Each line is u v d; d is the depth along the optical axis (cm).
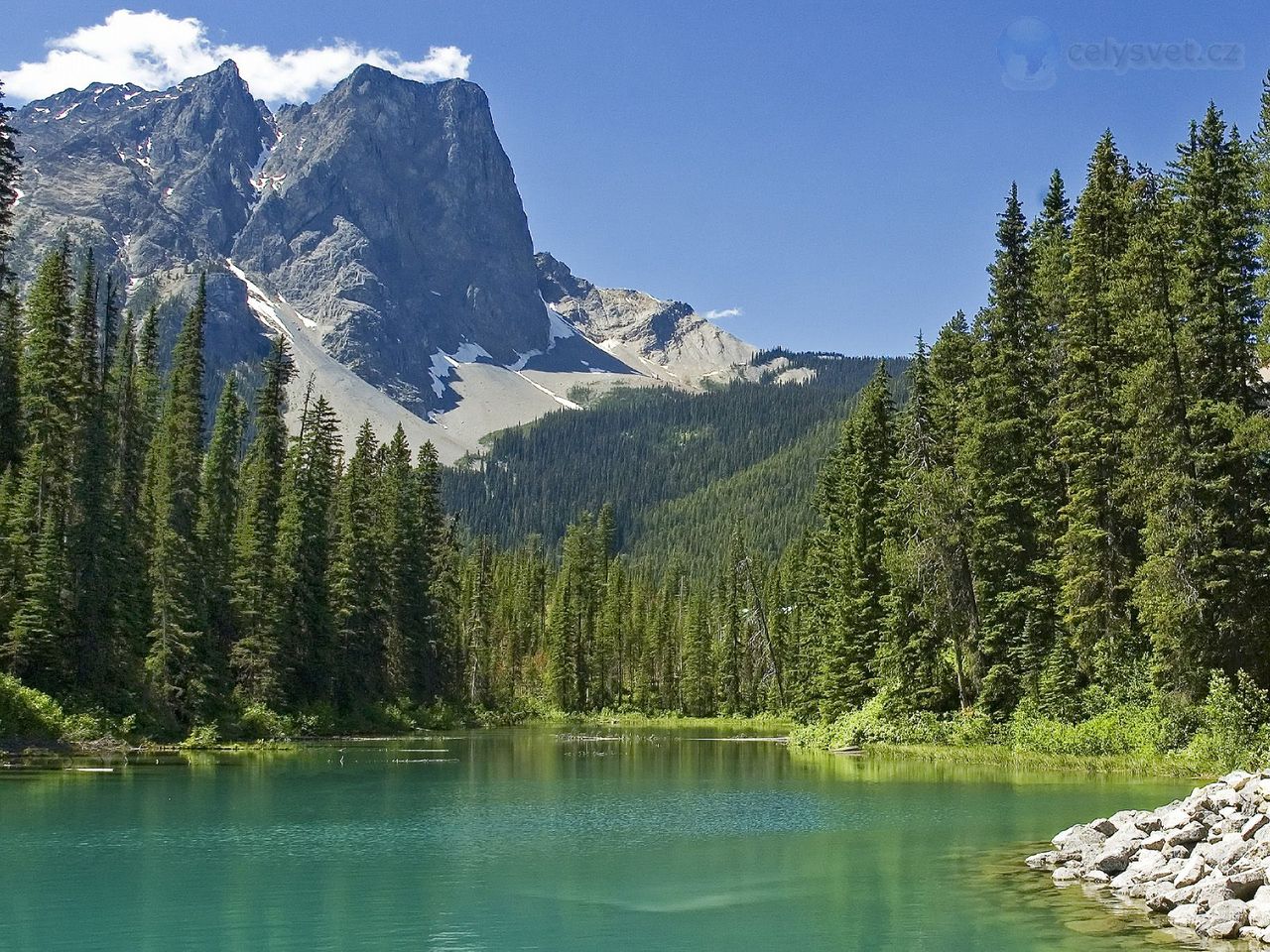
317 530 7688
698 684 13262
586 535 15512
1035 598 5056
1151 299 4225
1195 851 1936
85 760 4644
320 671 7675
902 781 3953
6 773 4075
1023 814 3003
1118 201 4775
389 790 3797
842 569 6600
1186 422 4012
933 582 5431
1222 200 4169
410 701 8881
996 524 5181
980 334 5472
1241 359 4034
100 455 5816
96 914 1861
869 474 6412
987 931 1711
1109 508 4506
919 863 2323
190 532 6875
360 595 8288
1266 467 3962
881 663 5759
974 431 5278
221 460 7775
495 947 1670
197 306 7762
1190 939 1628
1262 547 3903
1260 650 3909
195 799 3391
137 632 5972
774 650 11762
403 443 10188
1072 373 4750
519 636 14662
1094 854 2172
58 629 5234
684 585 19212
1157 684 4034
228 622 7231
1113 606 4469
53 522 5275
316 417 7988
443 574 10419
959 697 5609
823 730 6569
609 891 2080
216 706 6338
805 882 2150
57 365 5878
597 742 7412
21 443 5966
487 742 7225
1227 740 3625
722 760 5434
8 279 5762
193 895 2009
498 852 2508
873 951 1612
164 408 7769
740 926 1792
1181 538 3872
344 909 1912
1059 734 4462
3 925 1786
